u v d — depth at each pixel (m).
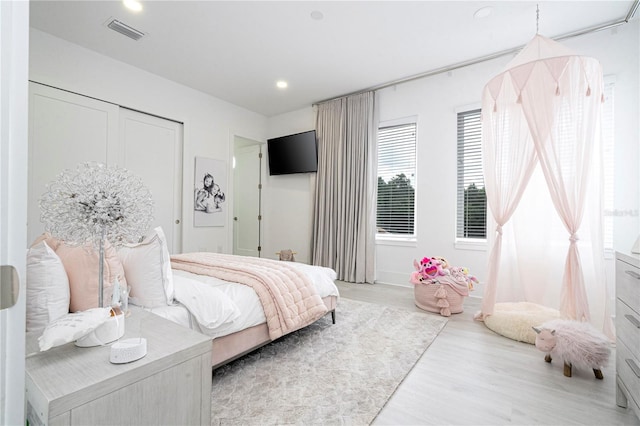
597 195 2.42
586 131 2.29
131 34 3.05
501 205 2.68
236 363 1.94
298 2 2.58
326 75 3.98
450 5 2.60
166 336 1.04
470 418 1.43
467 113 3.78
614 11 2.68
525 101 2.41
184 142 4.28
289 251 4.83
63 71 3.12
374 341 2.29
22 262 0.54
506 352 2.13
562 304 2.44
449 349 2.18
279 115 5.53
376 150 4.34
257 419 1.40
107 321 0.97
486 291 2.74
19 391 0.54
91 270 1.32
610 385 1.72
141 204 1.24
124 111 3.67
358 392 1.62
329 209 4.75
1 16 0.52
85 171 1.15
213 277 2.15
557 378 1.79
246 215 5.88
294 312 2.08
